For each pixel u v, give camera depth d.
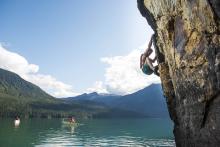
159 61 20.89
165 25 18.61
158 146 45.75
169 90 20.22
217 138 14.99
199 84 15.88
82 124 116.25
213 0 13.43
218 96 14.76
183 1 16.14
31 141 48.59
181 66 17.31
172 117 20.39
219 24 13.85
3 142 45.81
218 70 14.30
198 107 16.20
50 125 98.50
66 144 46.38
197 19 15.20
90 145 45.91
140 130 88.75
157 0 18.84
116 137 60.00
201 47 15.33
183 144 18.75
